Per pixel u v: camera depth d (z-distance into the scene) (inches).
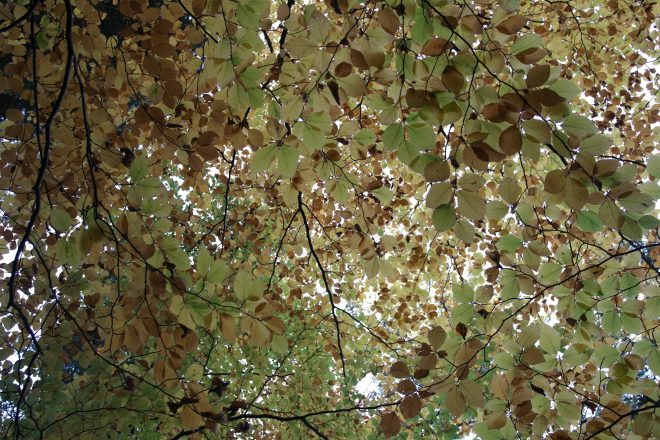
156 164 143.9
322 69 87.0
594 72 206.8
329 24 81.5
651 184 89.4
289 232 223.5
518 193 96.0
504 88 80.4
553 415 112.7
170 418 164.7
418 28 79.7
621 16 219.1
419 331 239.1
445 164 77.6
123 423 159.8
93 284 135.7
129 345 97.4
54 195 126.4
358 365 255.9
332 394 267.4
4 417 158.1
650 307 113.4
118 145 134.5
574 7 213.6
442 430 243.3
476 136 75.6
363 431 250.8
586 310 118.3
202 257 85.8
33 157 120.2
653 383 113.3
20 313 101.8
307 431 240.4
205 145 104.3
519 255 139.7
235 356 222.5
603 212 86.0
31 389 139.0
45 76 122.4
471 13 80.7
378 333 232.8
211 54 110.6
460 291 112.0
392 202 207.2
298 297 218.4
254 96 90.3
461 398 98.3
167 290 94.7
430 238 223.3
